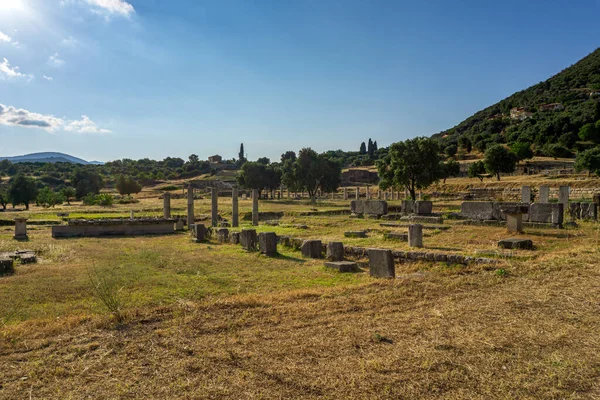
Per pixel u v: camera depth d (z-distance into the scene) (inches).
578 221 791.1
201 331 239.0
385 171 1653.5
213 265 502.0
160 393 169.8
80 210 1941.4
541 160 3095.5
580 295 285.0
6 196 2600.9
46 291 366.9
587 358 191.5
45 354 209.6
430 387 170.1
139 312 273.1
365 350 207.9
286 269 474.9
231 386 174.6
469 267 411.8
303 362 196.1
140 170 6417.3
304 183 2273.6
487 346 207.2
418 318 254.2
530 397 160.7
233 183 4690.0
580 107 4069.9
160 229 1013.2
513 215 665.0
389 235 669.9
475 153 4229.8
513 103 6067.9
